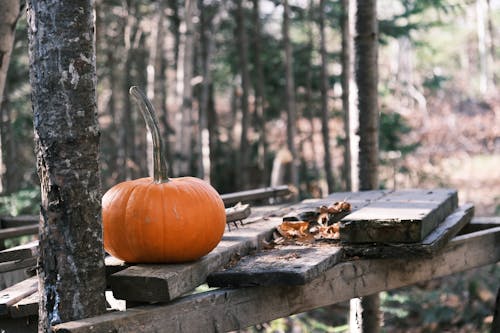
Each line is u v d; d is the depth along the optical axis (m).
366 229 3.13
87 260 2.39
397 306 7.52
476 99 24.30
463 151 19.48
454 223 3.62
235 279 2.74
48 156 2.36
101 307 2.44
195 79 12.26
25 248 3.00
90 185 2.40
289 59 10.42
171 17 13.05
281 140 16.28
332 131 16.38
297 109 14.12
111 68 13.03
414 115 19.78
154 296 2.48
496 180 16.75
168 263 2.73
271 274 2.69
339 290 3.09
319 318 7.72
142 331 2.43
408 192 4.26
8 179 9.62
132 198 2.71
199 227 2.70
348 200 4.09
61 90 2.34
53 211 2.36
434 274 3.53
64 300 2.37
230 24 13.80
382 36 11.49
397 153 11.82
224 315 2.69
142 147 14.33
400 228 3.09
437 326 7.14
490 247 3.88
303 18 12.26
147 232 2.65
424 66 25.77
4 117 10.83
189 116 10.27
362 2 4.66
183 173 10.30
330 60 13.34
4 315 2.70
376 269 3.25
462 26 30.34
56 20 2.33
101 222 2.45
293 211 3.95
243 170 11.88
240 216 3.43
